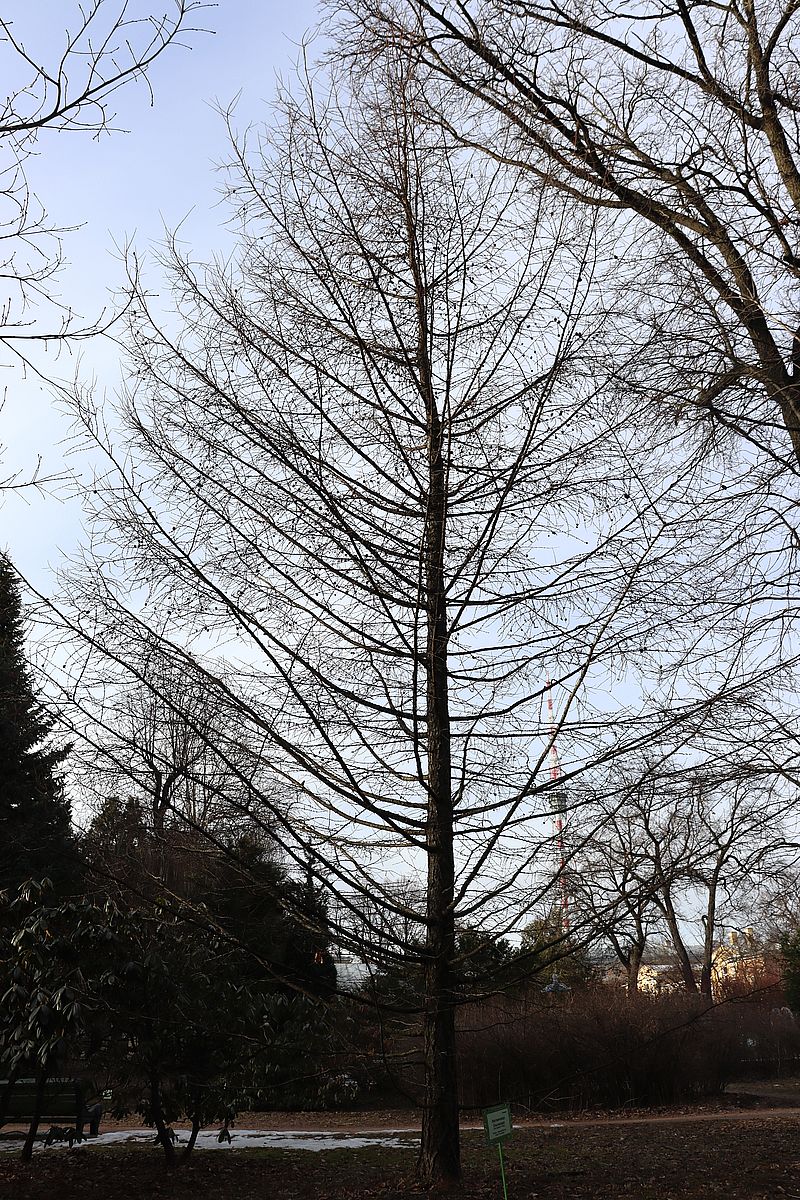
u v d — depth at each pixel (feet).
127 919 31.99
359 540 26.32
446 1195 25.53
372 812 25.70
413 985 27.96
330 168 28.22
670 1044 65.41
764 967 87.40
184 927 28.35
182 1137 46.83
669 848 24.30
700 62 22.91
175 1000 32.45
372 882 25.25
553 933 26.02
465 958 25.62
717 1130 49.90
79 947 31.45
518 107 24.25
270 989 38.04
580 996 65.98
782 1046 86.02
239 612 24.80
